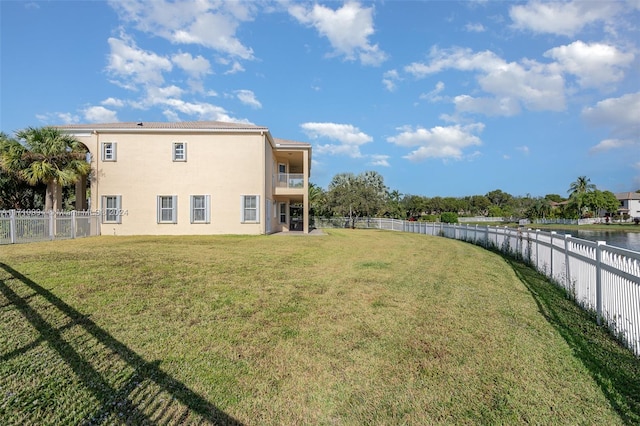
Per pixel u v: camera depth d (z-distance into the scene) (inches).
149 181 763.4
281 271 323.6
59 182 679.1
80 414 104.0
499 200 3954.2
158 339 159.2
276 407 110.6
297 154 983.6
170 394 116.0
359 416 106.5
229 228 777.6
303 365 138.5
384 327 181.6
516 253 477.1
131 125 786.2
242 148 780.6
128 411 106.2
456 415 106.7
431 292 259.3
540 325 189.2
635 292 154.7
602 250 195.9
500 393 119.0
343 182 1573.6
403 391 120.4
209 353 146.9
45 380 121.3
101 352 143.9
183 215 769.6
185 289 243.9
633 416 105.5
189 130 758.5
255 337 165.0
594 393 118.8
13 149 656.4
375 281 293.3
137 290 234.4
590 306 214.1
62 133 719.7
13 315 176.7
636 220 2422.5
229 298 227.1
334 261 401.4
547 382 126.4
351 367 137.3
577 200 2741.1
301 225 1198.3
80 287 232.5
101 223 749.3
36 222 549.0
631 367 139.5
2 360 133.2
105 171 755.4
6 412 103.3
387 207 1419.8
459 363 141.4
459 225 854.5
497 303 232.4
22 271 270.4
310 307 213.9
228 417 105.0
